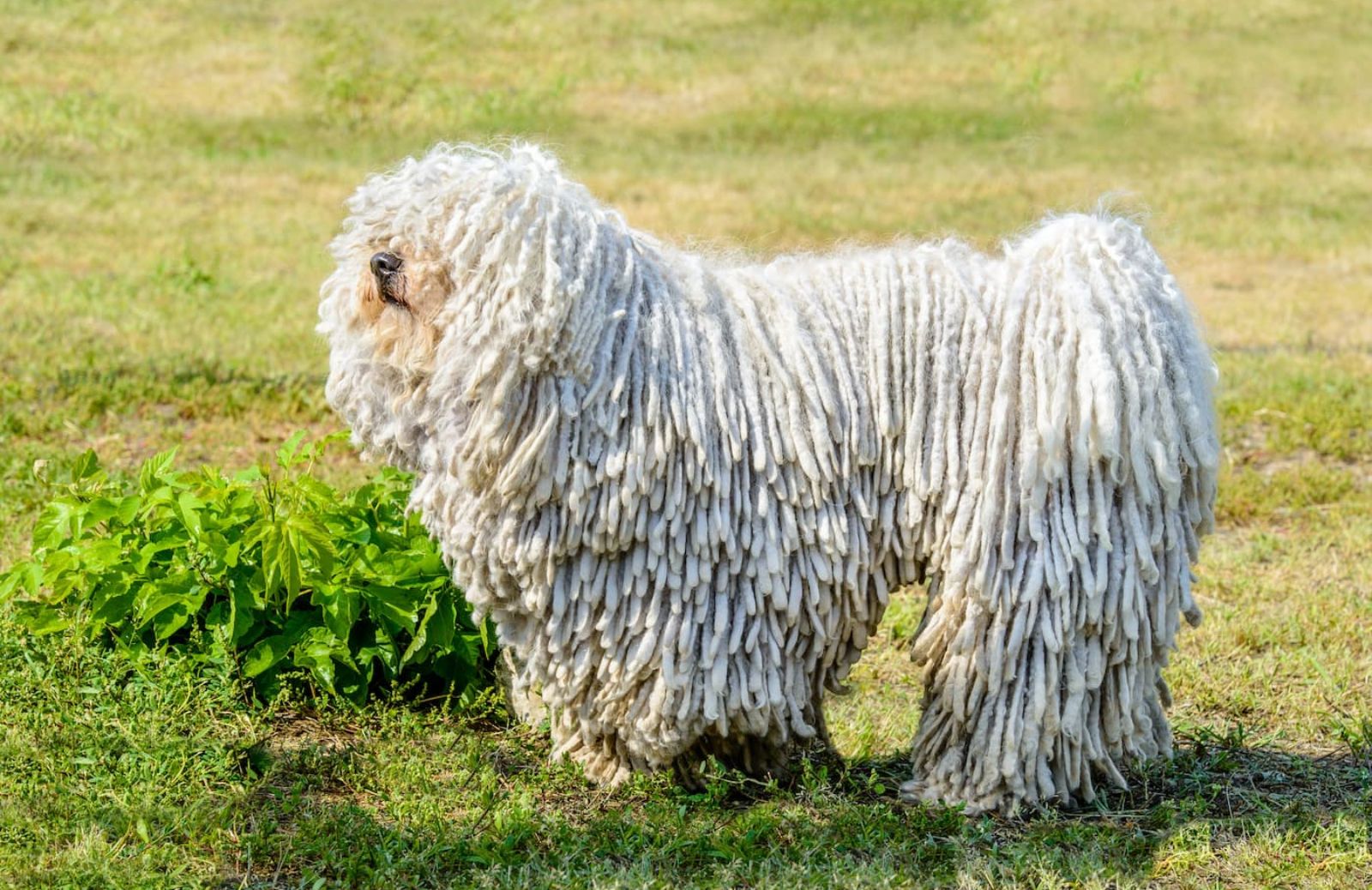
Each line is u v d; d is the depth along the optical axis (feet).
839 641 17.10
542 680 17.19
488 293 15.90
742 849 16.28
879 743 20.03
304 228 53.62
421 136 67.10
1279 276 50.80
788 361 16.30
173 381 35.17
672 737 16.49
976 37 80.79
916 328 16.52
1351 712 20.98
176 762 17.51
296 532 18.88
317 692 19.97
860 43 79.97
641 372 16.07
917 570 17.03
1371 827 17.24
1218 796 18.03
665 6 84.23
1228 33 81.35
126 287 44.75
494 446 15.98
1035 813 16.92
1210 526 17.17
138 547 20.15
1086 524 16.15
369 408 16.84
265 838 16.34
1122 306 16.42
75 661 19.20
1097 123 70.23
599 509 15.97
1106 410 15.93
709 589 16.19
